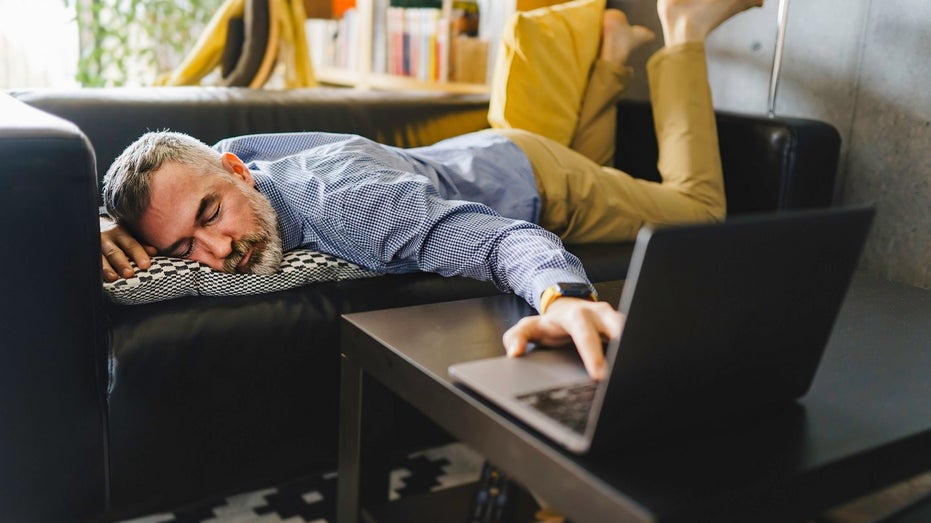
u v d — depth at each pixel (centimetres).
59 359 112
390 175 133
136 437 119
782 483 69
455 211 125
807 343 81
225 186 129
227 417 125
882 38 220
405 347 94
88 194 109
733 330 73
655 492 65
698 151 199
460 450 172
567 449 71
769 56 247
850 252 77
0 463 112
